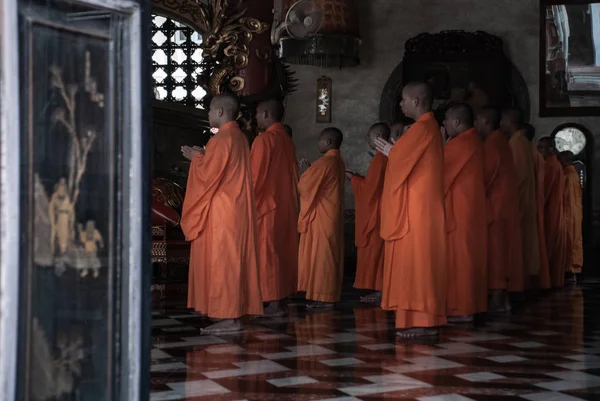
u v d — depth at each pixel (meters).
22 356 2.09
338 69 16.72
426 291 6.50
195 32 15.80
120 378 2.32
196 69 15.76
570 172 13.80
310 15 12.33
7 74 2.00
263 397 4.35
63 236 2.21
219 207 6.70
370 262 9.61
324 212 9.06
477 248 7.61
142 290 2.34
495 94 15.98
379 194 9.51
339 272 9.18
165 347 6.15
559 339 6.65
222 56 11.85
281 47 14.77
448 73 16.08
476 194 7.56
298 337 6.70
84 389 2.26
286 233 8.33
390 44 16.59
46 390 2.17
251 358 5.65
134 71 2.33
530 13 16.25
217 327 6.90
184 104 14.32
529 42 16.25
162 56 15.86
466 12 16.44
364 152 16.62
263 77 12.05
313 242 9.06
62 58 2.20
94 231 2.28
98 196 2.29
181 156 13.38
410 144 6.45
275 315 8.22
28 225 2.10
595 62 15.95
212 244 6.74
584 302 10.01
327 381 4.82
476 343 6.40
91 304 2.27
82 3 2.22
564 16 16.05
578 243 13.92
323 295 9.03
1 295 2.00
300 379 4.88
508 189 8.85
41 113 2.14
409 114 6.69
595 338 6.71
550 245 12.32
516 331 7.14
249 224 6.81
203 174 6.73
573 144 16.02
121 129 2.33
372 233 9.59
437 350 6.03
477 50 16.02
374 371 5.15
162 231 11.08
